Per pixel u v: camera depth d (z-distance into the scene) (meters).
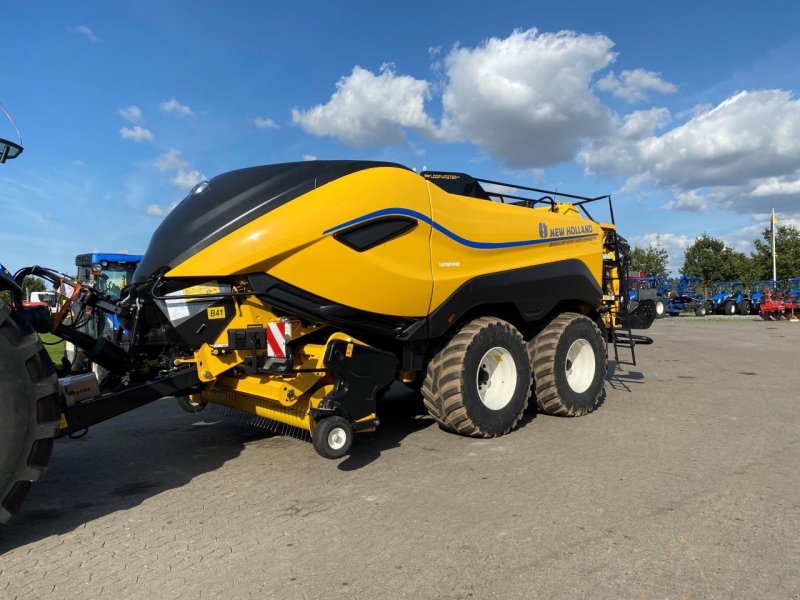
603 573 2.91
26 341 3.12
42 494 4.14
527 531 3.41
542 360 6.29
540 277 6.15
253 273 4.26
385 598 2.70
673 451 5.06
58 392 3.29
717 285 36.34
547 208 7.32
